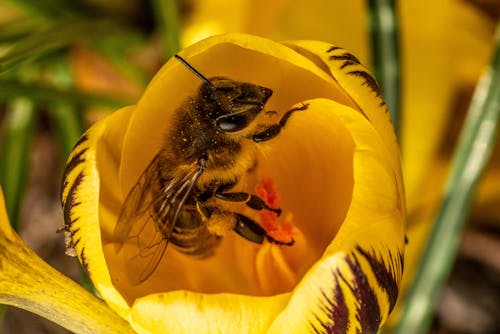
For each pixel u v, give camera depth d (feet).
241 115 0.54
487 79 0.59
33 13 0.65
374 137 0.52
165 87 0.54
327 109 0.53
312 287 0.51
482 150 0.59
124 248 0.54
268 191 0.55
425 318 0.59
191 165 0.54
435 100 0.64
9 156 0.64
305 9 0.64
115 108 0.64
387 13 0.60
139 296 0.54
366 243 0.52
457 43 0.65
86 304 0.54
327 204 0.55
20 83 0.62
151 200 0.55
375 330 0.53
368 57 0.64
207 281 0.56
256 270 0.56
